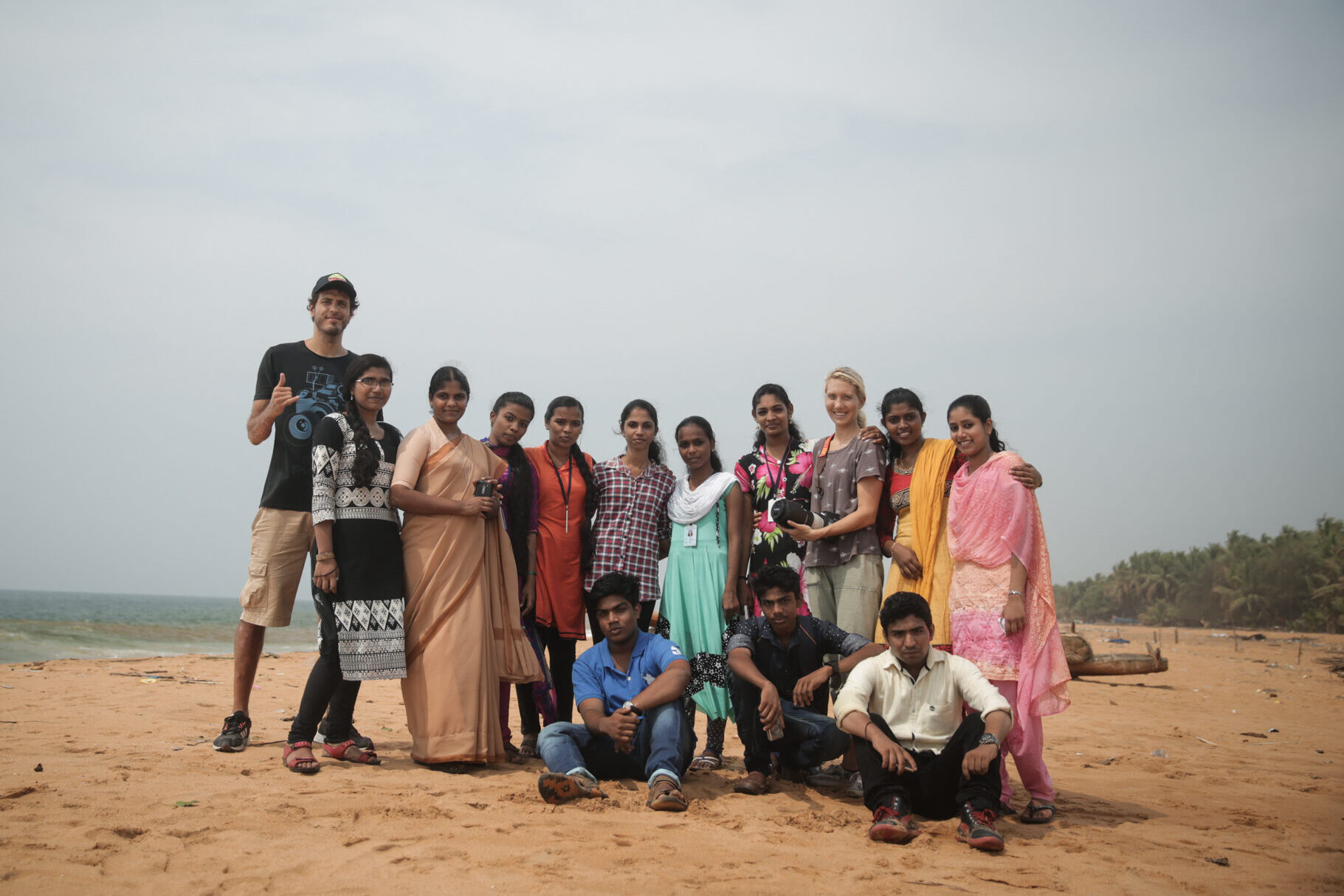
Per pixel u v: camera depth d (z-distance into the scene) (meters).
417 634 4.89
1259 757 7.05
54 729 5.83
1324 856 3.82
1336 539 86.19
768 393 5.68
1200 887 3.27
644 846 3.46
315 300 5.55
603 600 4.74
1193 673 18.31
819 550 5.20
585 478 5.82
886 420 5.04
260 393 5.34
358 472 4.77
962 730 4.01
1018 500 4.46
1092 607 147.38
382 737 6.25
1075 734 8.01
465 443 5.15
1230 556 101.69
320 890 2.86
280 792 4.05
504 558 5.21
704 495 5.60
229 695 8.56
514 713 7.89
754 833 3.79
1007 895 3.07
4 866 2.96
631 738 4.43
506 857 3.22
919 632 4.16
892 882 3.15
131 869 2.99
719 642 5.43
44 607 85.69
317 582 4.72
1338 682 18.09
